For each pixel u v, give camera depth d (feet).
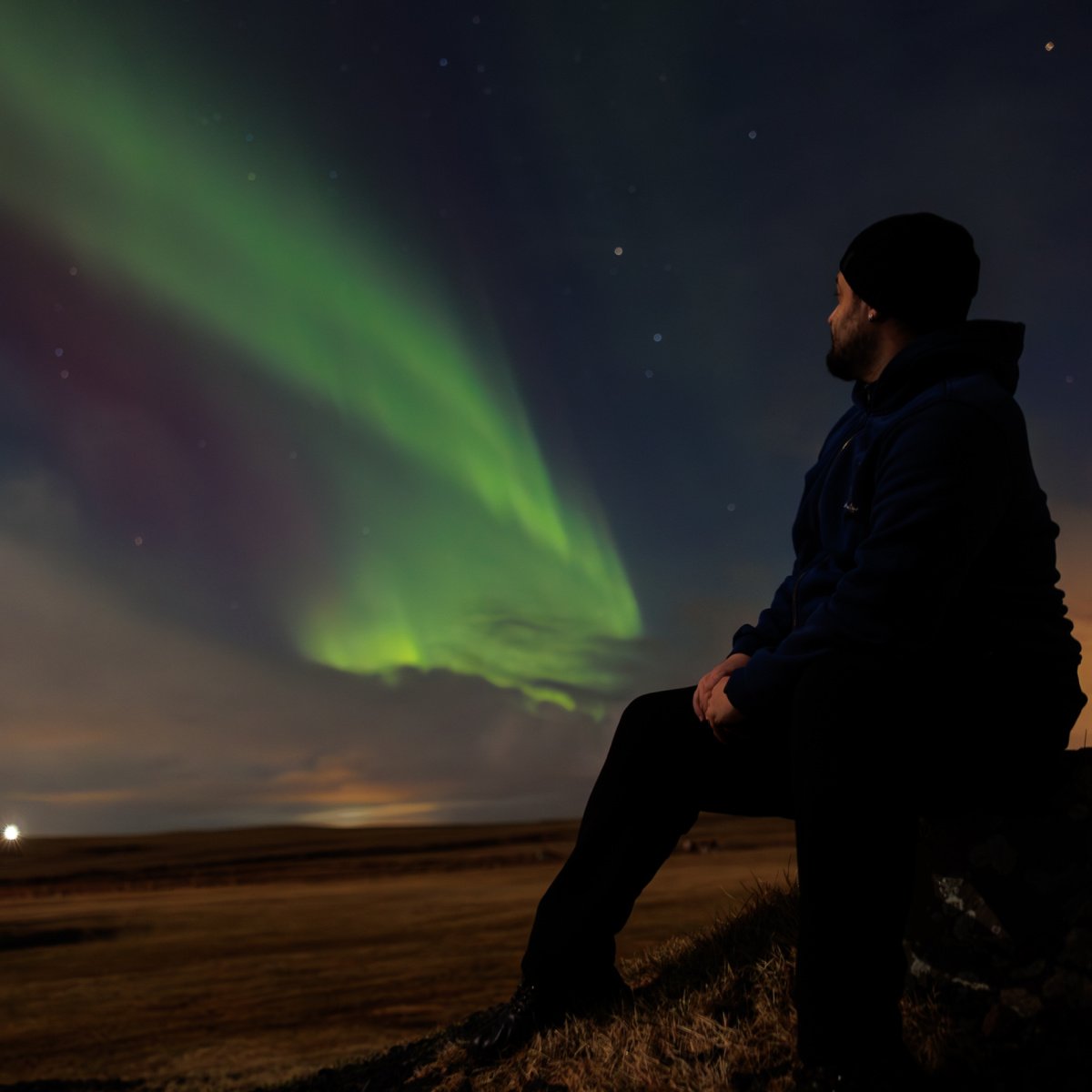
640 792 7.06
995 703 5.47
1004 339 5.86
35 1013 24.40
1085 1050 5.56
